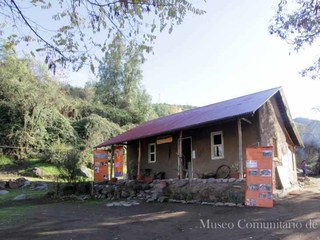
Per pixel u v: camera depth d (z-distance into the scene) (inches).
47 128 1168.8
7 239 307.0
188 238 295.3
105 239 301.6
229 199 486.0
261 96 618.5
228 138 635.5
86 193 714.8
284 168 686.5
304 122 1953.7
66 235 320.2
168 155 765.3
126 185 657.6
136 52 183.8
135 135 762.8
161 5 165.0
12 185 842.8
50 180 936.9
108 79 1691.7
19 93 1114.1
